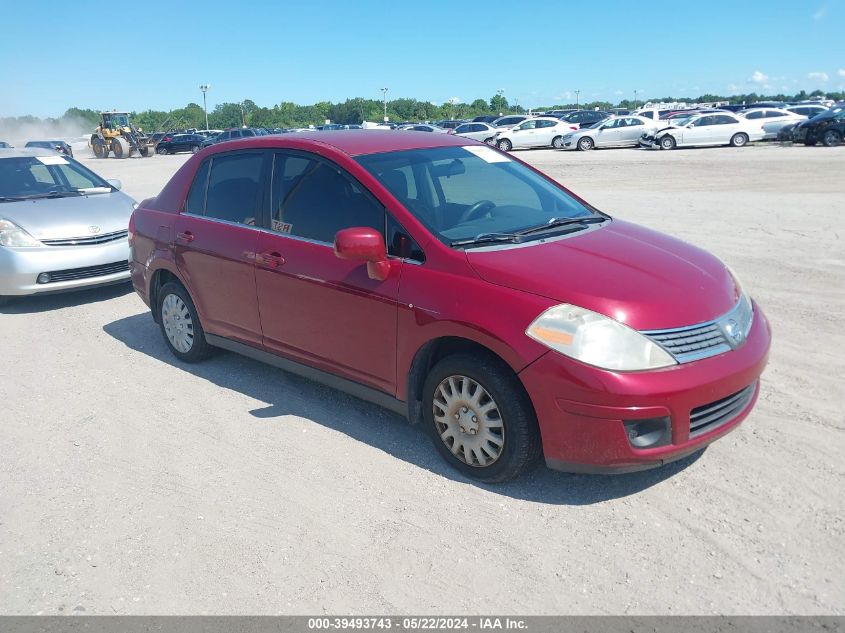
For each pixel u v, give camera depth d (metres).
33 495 3.81
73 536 3.43
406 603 2.88
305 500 3.63
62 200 8.05
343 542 3.28
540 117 37.19
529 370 3.28
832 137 26.81
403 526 3.37
